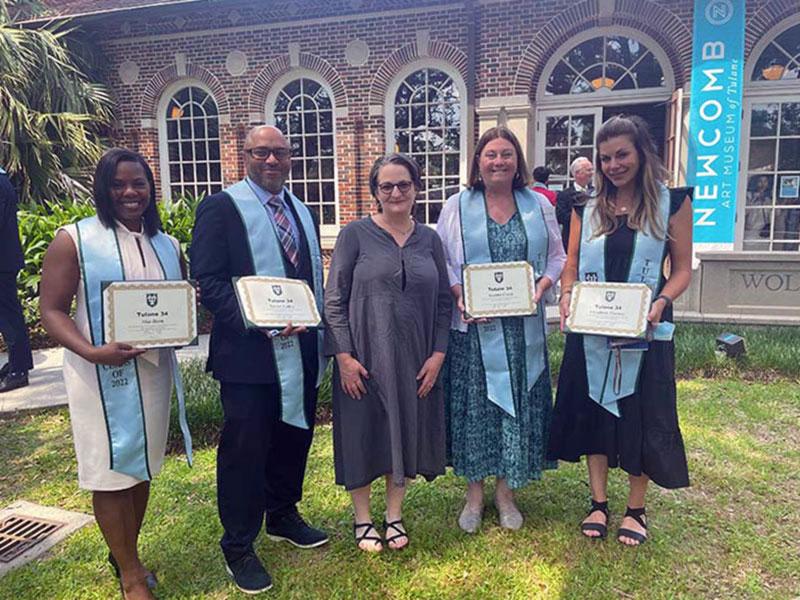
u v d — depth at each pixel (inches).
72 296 79.1
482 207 103.8
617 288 95.5
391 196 94.5
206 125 427.8
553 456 105.8
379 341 94.3
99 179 78.4
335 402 99.1
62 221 268.8
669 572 96.7
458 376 105.3
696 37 312.7
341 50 384.2
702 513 114.6
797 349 202.2
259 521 93.4
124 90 433.1
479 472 104.8
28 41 373.1
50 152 371.2
